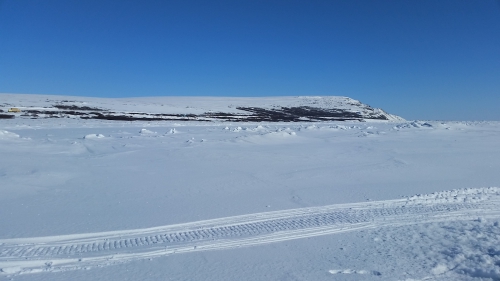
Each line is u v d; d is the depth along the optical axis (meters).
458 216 7.30
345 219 7.09
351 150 16.14
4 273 4.69
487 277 4.86
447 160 13.74
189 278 4.70
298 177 10.84
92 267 4.95
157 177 10.63
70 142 17.00
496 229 6.52
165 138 19.92
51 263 5.05
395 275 4.84
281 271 4.94
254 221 6.95
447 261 5.25
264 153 15.01
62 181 9.87
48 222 6.71
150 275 4.75
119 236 6.12
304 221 6.96
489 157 14.44
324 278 4.76
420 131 24.73
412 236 6.22
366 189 9.45
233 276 4.79
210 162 13.02
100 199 8.32
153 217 7.11
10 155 13.06
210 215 7.27
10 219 6.83
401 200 8.40
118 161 12.89
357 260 5.29
